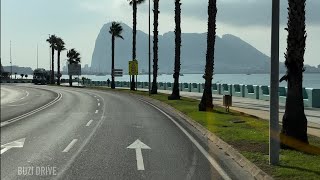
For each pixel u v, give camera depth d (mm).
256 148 12117
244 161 10422
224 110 25641
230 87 44875
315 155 10992
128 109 29547
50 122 20938
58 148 12984
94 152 12250
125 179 8922
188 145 13609
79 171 9680
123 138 15219
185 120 21922
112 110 28672
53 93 57000
